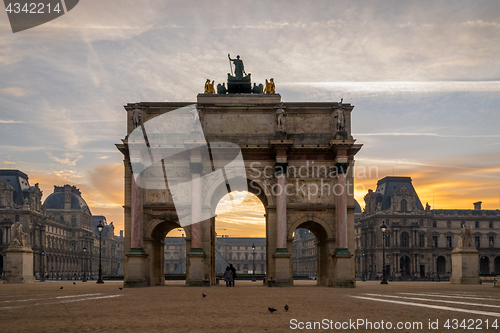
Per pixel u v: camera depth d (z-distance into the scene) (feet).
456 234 630.33
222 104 183.62
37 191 600.80
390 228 602.85
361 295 118.93
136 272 170.71
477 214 639.35
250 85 193.16
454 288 161.48
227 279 173.99
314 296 115.34
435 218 630.33
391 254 594.24
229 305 89.81
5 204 561.02
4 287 165.27
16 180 591.78
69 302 95.50
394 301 98.07
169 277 312.29
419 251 604.08
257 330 58.59
